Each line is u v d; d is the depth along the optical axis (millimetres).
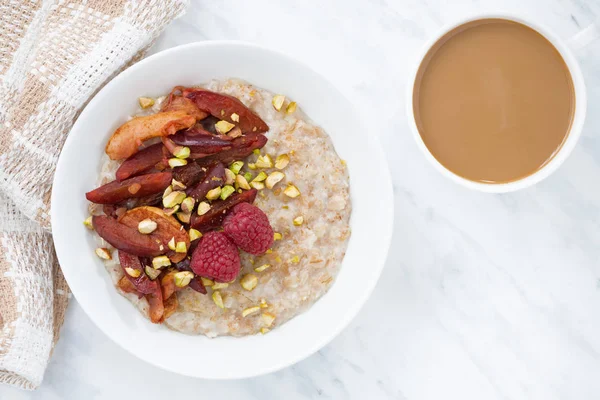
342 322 521
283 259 511
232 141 502
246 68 516
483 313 575
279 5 559
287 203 513
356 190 530
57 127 522
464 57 515
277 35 559
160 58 500
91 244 513
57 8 526
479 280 574
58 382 566
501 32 510
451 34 512
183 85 519
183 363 513
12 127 519
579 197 570
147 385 570
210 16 558
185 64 508
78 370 567
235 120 502
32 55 525
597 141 565
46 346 540
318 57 561
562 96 515
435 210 570
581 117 508
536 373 575
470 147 522
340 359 573
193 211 502
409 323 574
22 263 535
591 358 573
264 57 509
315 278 521
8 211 537
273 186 512
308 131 517
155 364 509
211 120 512
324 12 559
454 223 571
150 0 526
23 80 520
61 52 519
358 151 523
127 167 500
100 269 514
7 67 525
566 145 515
